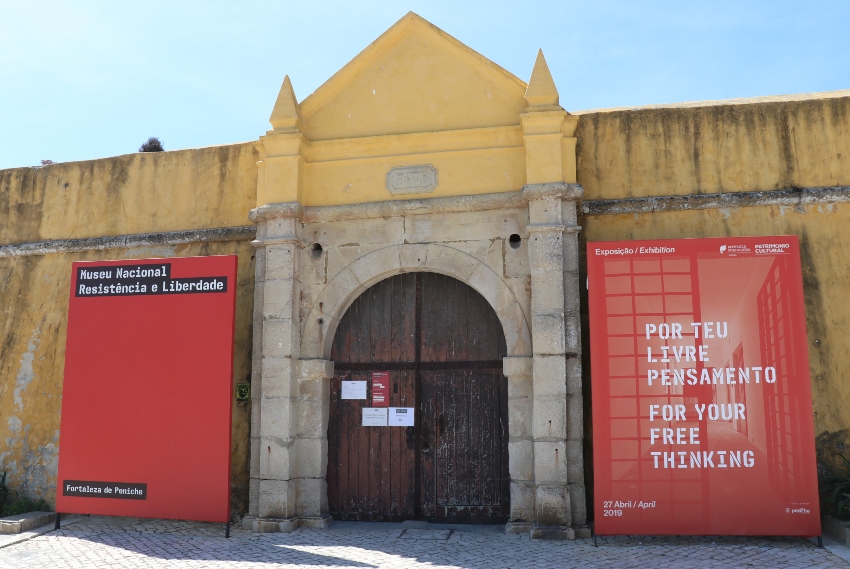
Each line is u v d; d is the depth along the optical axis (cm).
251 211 803
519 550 646
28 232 943
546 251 723
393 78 814
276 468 748
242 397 820
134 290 781
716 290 679
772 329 668
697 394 669
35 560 645
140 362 766
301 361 773
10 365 912
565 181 750
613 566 591
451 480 769
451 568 594
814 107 767
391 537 702
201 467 734
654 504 659
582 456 705
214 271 761
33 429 887
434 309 797
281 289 775
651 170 780
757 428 658
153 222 896
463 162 781
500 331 779
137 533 745
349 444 791
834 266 739
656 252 690
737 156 770
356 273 783
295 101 817
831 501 688
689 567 585
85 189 932
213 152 891
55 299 915
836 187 745
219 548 674
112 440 761
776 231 752
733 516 651
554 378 702
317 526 746
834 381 720
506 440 763
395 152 798
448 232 771
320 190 809
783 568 577
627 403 674
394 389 791
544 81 757
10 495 871
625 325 684
